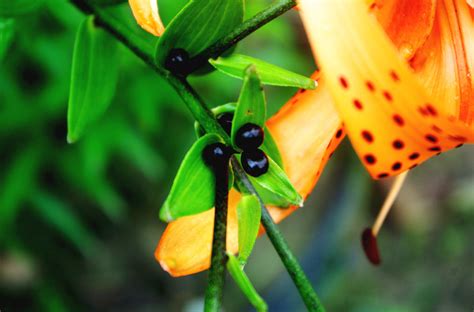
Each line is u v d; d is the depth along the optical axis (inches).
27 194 36.4
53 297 42.9
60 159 36.1
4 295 42.1
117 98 34.6
